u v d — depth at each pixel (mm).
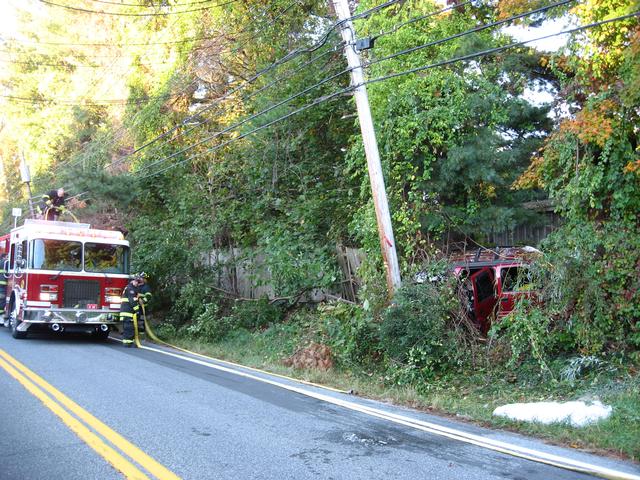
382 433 6836
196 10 21094
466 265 11539
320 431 6844
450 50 12875
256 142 17312
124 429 6590
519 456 5992
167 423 6922
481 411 8109
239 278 18172
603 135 8953
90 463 5445
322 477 5223
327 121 17281
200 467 5402
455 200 13258
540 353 9422
